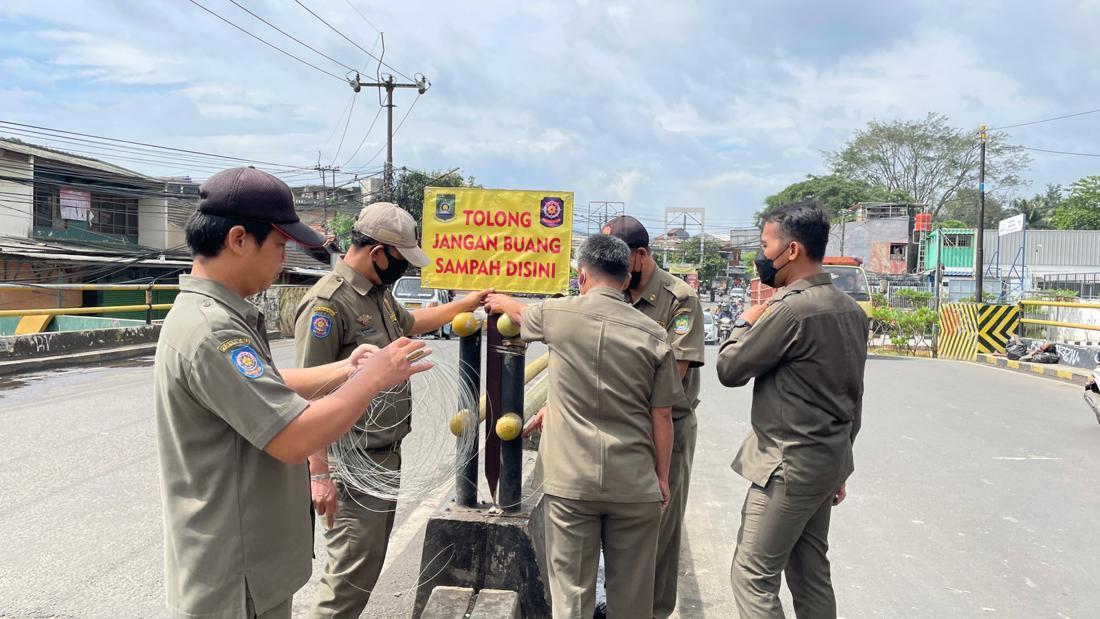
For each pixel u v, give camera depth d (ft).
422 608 10.26
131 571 12.86
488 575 10.06
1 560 13.29
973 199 202.18
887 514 17.31
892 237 164.04
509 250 10.99
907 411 31.12
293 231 5.94
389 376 5.78
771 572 8.89
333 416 5.46
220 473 5.49
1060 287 97.60
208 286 5.71
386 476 8.75
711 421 28.76
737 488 19.44
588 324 8.57
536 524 10.54
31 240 76.18
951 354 62.95
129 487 17.63
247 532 5.55
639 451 8.53
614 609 8.63
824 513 9.36
